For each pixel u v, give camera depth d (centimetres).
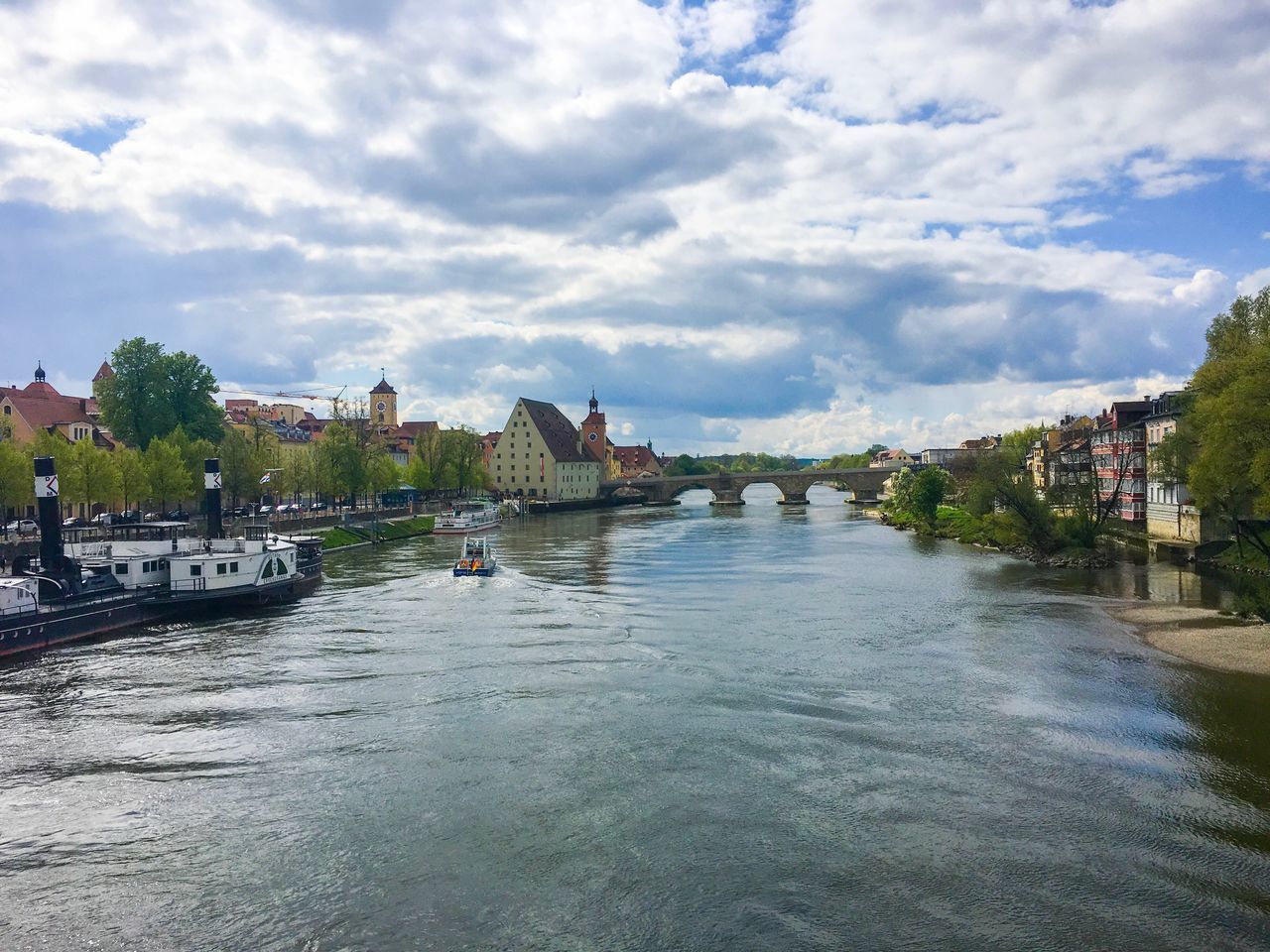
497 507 18075
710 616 6241
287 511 13562
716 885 2441
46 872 2569
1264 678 4381
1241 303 8744
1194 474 6731
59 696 4231
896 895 2380
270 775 3222
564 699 4116
